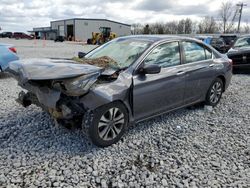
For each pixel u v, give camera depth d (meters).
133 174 2.97
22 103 4.02
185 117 4.83
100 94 3.26
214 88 5.34
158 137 3.93
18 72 3.29
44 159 3.20
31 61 3.50
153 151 3.50
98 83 3.36
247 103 5.88
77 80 3.09
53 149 3.43
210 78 5.09
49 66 3.21
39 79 2.98
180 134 4.07
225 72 5.48
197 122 4.61
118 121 3.59
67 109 3.22
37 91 3.27
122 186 2.76
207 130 4.27
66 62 3.57
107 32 45.81
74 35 68.38
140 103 3.79
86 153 3.36
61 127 4.00
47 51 19.86
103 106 3.37
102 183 2.80
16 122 4.26
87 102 3.22
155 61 4.03
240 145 3.76
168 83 4.13
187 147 3.65
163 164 3.20
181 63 4.48
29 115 4.57
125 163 3.19
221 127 4.42
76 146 3.53
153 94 3.93
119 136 3.66
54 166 3.05
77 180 2.82
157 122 4.53
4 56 7.82
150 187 2.77
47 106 3.27
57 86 3.12
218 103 5.73
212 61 5.17
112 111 3.49
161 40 4.24
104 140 3.48
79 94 3.14
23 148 3.44
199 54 4.94
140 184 2.80
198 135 4.07
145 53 3.91
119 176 2.93
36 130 3.98
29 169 2.98
